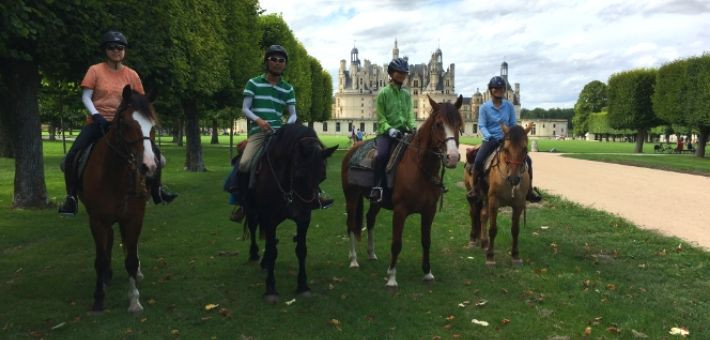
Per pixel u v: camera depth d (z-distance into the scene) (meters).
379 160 6.84
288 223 11.05
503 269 7.52
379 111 7.12
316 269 7.46
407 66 7.12
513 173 7.08
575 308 5.81
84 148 5.69
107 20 10.69
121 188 5.31
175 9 14.09
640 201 14.15
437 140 6.10
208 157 33.34
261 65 24.92
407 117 7.27
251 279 6.95
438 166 6.42
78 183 5.69
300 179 5.61
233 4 21.64
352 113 179.50
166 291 6.39
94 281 6.74
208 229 10.20
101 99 5.80
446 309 5.80
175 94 17.14
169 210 12.38
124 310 5.69
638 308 5.79
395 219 6.62
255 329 5.24
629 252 8.38
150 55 12.18
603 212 11.92
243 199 6.39
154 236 9.57
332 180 19.33
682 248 8.55
